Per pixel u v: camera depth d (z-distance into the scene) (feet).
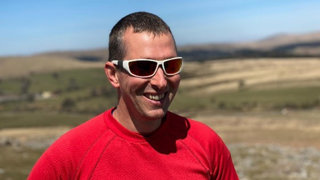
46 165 8.79
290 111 433.48
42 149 124.77
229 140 218.18
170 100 9.45
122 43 9.17
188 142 9.73
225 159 10.39
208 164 9.77
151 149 9.23
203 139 10.02
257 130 268.00
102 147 9.03
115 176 8.86
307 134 229.45
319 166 84.23
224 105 528.22
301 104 479.82
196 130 10.15
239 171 79.46
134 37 9.00
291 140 204.23
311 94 546.67
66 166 8.83
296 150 118.93
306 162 89.97
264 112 440.04
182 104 546.67
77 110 573.74
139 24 9.09
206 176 9.66
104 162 8.91
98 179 8.82
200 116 426.51
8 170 77.05
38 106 655.35
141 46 8.88
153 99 9.02
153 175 9.04
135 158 9.05
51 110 601.62
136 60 8.79
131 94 9.02
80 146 9.04
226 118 380.37
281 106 485.15
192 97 618.03
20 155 103.71
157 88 8.87
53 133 324.80
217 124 333.01
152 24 9.11
